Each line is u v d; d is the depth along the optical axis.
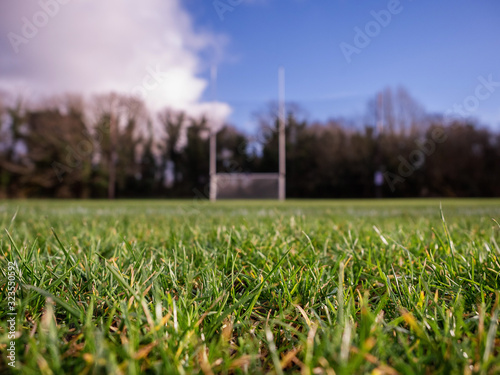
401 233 1.69
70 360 0.55
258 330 0.71
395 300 0.77
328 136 20.16
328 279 0.93
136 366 0.51
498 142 18.67
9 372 0.52
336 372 0.48
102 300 0.78
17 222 2.71
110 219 3.01
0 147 18.30
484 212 4.55
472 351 0.56
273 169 20.33
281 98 16.30
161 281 0.92
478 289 0.86
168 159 21.36
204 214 3.40
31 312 0.76
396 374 0.46
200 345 0.57
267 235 1.67
